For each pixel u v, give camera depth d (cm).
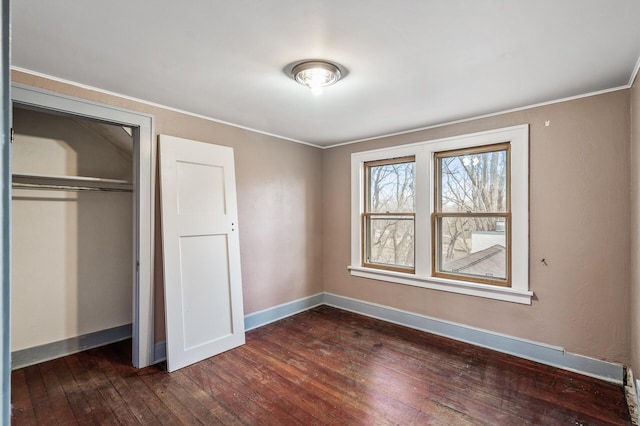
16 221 282
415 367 277
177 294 281
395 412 217
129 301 346
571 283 268
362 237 417
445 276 346
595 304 258
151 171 281
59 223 304
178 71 222
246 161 360
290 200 411
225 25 168
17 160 285
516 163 293
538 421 208
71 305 309
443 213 347
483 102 279
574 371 266
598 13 156
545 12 156
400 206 387
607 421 207
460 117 321
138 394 237
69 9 154
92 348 318
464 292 326
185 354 280
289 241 410
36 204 293
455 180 341
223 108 296
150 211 280
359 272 416
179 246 286
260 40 183
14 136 283
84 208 319
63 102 234
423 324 357
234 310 321
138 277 276
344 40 182
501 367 275
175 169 289
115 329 336
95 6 152
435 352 304
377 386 248
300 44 187
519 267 292
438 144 345
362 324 378
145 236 277
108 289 332
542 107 280
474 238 328
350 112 307
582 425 204
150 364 281
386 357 295
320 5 152
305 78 222
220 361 289
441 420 209
